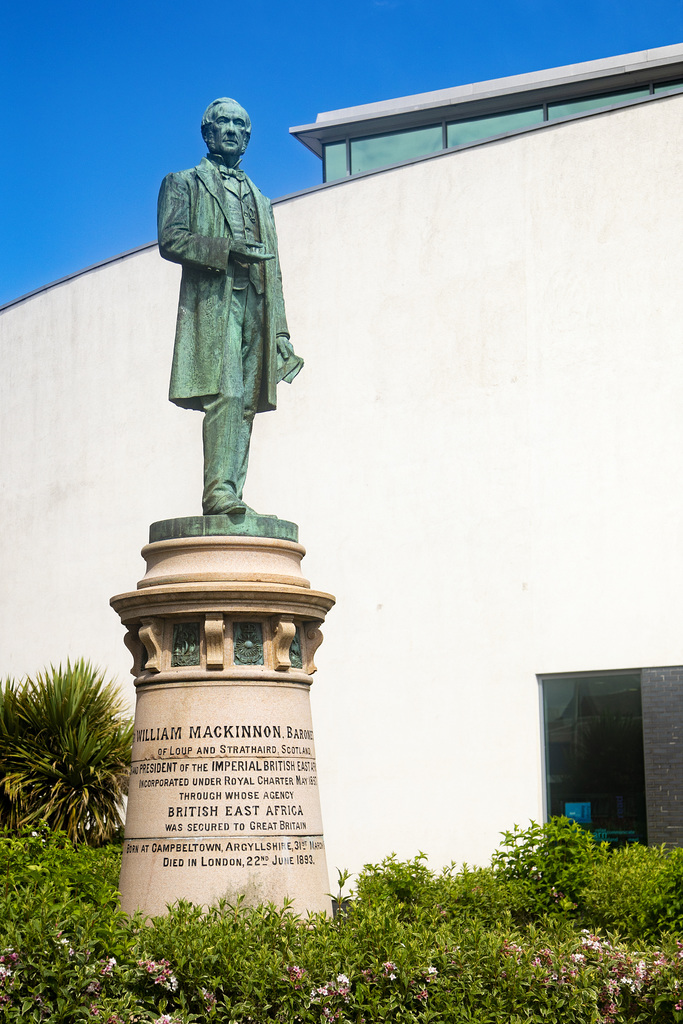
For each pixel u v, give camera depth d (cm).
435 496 1593
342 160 2194
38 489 2070
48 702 1501
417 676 1566
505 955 720
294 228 1766
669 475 1434
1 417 2164
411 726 1559
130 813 829
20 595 2067
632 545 1446
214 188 902
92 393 2016
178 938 679
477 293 1602
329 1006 661
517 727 1489
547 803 1465
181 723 816
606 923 1018
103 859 1064
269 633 841
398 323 1661
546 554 1501
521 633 1504
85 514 1991
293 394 1727
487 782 1498
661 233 1480
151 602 835
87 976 628
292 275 1755
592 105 2031
